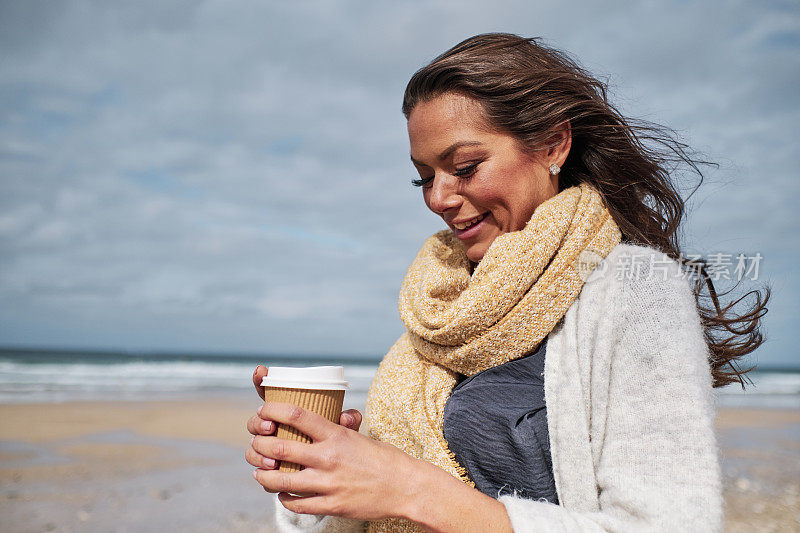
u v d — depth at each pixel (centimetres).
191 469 985
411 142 141
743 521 694
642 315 113
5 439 1219
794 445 1306
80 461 1024
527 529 97
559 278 125
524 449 124
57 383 2805
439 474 103
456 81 132
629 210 150
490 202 135
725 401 2533
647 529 95
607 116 144
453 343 135
